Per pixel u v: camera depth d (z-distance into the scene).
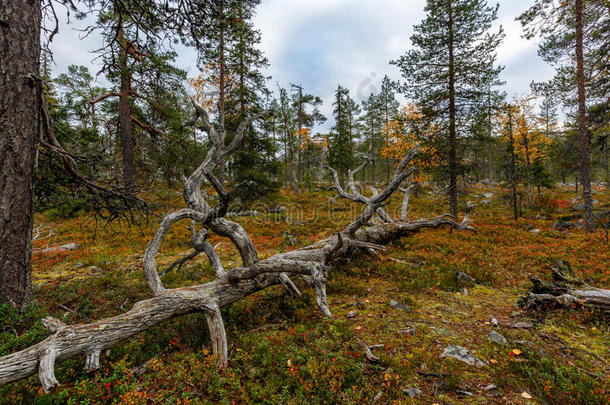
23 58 4.54
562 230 15.31
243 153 20.33
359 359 3.51
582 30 13.33
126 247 11.21
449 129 16.94
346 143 34.09
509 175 25.48
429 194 31.64
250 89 20.88
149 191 9.09
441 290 6.25
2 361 2.82
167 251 10.75
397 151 32.56
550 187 30.55
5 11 4.37
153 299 4.03
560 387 2.97
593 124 14.88
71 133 9.09
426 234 12.20
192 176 6.04
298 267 4.69
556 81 15.40
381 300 5.71
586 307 4.75
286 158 41.53
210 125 6.75
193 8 6.48
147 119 15.93
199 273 7.59
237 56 19.16
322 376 3.05
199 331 4.36
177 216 4.88
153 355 3.85
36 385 3.15
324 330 4.39
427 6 17.09
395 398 2.88
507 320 4.73
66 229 13.94
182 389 3.13
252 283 5.10
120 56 8.18
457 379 3.05
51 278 7.53
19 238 4.55
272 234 13.88
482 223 17.06
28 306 4.61
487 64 15.79
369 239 9.59
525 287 6.42
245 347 3.92
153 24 6.72
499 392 2.98
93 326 3.39
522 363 3.43
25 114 4.59
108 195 7.15
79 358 3.61
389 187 8.35
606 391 2.94
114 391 2.98
